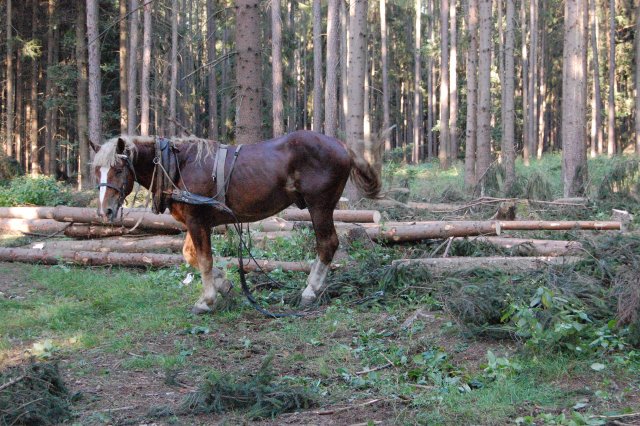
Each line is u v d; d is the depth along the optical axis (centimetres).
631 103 4206
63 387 500
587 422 410
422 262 824
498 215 1160
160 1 2923
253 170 707
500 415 436
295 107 4350
